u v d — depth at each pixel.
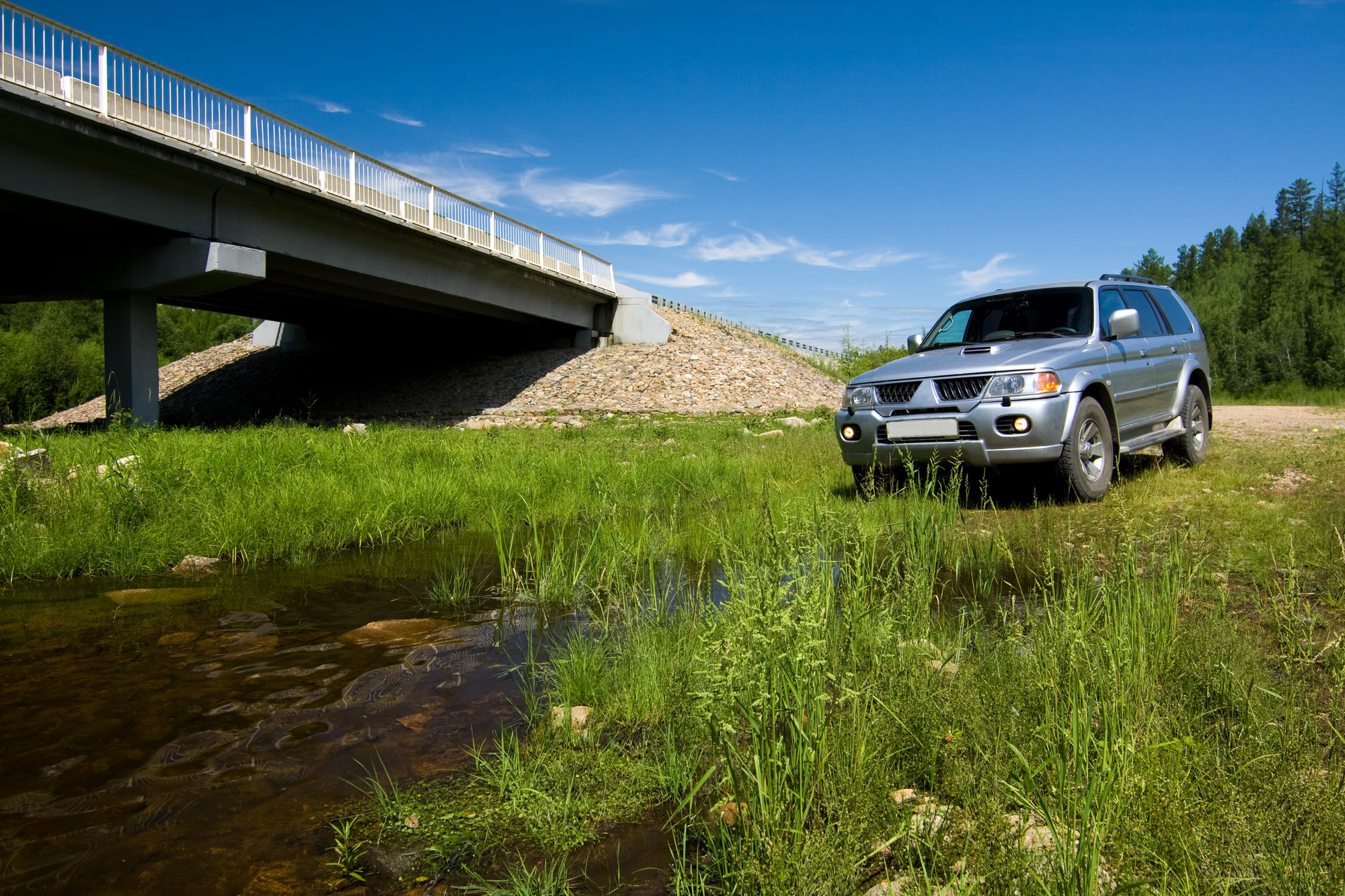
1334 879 1.68
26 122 14.44
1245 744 2.33
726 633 2.43
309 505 6.95
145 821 2.40
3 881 2.10
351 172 22.02
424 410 28.91
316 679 3.54
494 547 6.36
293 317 34.28
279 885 2.09
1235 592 4.06
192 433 11.89
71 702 3.29
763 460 10.30
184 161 17.09
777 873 1.86
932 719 2.56
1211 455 8.91
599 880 2.11
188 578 5.41
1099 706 2.49
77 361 40.56
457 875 2.15
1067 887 1.72
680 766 2.58
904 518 5.91
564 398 28.66
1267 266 54.94
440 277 26.75
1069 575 4.64
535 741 2.89
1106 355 7.09
